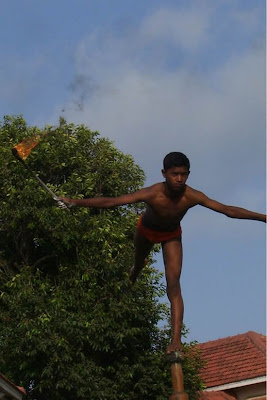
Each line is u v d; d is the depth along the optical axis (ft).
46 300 114.62
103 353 118.52
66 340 110.73
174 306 42.65
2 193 119.85
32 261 126.11
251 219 43.01
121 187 126.52
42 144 119.03
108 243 118.11
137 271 47.83
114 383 115.14
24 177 118.42
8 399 101.76
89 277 116.06
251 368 133.08
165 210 42.52
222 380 133.28
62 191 117.50
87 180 121.60
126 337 116.16
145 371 115.85
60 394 113.19
